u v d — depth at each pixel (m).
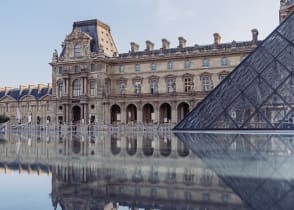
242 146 17.16
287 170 8.47
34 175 7.84
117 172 8.31
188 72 96.12
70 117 103.50
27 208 4.55
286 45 38.94
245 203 4.85
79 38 105.25
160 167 9.27
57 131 68.62
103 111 100.75
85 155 13.34
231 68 90.75
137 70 102.69
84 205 4.74
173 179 7.20
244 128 35.47
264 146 16.86
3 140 29.92
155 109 96.88
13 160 11.45
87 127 72.62
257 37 90.31
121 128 70.31
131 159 11.55
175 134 35.56
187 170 8.59
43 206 4.67
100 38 108.94
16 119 122.25
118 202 4.95
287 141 20.80
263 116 35.12
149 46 104.75
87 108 101.69
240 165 9.53
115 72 105.12
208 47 95.31
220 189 6.02
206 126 38.44
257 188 6.09
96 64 102.19
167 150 15.39
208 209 4.46
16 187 6.25
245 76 39.38
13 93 138.12
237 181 6.86
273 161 10.41
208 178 7.30
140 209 4.49
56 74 107.94
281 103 34.91
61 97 104.06
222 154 12.88
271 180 6.97
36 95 131.12
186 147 17.17
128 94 99.88
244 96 37.34
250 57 40.88
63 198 5.25
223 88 40.09
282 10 82.50
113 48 115.75
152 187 6.25
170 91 98.38
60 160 11.34
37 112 128.62
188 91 95.75
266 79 37.31
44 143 23.97
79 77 103.44
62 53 110.12
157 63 100.31
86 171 8.57
